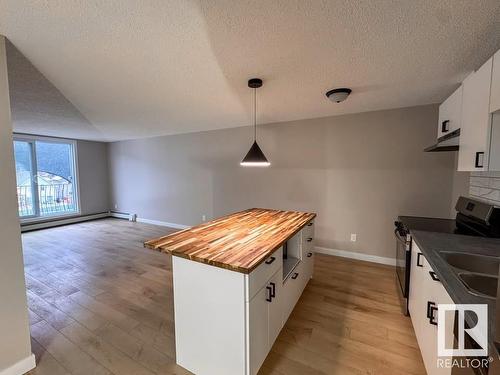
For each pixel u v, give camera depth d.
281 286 1.88
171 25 1.41
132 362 1.72
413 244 2.06
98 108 3.25
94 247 4.27
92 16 1.32
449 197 3.00
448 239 1.80
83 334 2.01
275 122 4.12
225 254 1.50
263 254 1.49
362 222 3.55
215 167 4.95
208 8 1.26
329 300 2.51
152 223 6.11
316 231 3.88
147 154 5.99
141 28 1.44
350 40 1.56
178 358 1.68
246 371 1.42
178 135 5.41
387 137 3.30
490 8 1.23
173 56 1.79
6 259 1.53
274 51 1.71
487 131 1.57
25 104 3.05
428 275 1.52
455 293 1.04
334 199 3.71
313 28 1.43
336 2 1.20
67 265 3.47
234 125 4.45
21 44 1.62
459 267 1.52
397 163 3.27
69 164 6.25
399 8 1.25
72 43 1.61
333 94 2.49
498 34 1.47
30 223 5.41
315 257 3.70
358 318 2.21
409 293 2.18
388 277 3.03
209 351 1.54
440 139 2.48
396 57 1.79
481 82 1.64
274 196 4.24
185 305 1.60
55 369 1.66
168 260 3.66
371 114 3.38
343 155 3.61
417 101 2.91
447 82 2.28
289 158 4.04
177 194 5.59
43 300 2.54
